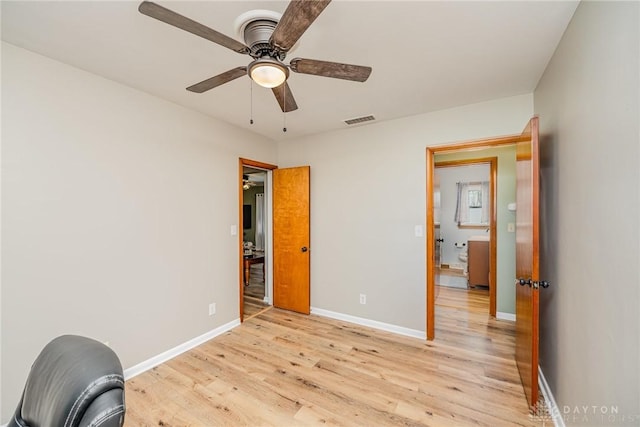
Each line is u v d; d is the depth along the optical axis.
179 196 2.60
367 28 1.51
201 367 2.34
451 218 6.09
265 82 1.42
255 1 1.31
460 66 1.92
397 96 2.42
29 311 1.71
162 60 1.84
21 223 1.68
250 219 7.82
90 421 0.66
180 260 2.61
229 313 3.12
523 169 2.02
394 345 2.71
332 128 3.33
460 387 2.04
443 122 2.74
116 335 2.13
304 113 2.82
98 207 2.03
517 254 2.27
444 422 1.70
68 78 1.88
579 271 1.39
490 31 1.54
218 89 2.27
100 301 2.04
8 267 1.63
